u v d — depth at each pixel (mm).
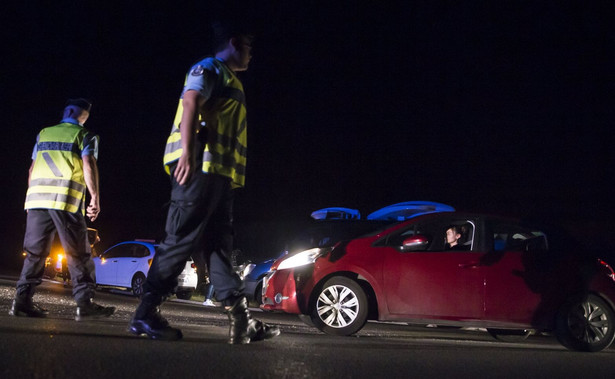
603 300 6949
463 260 7184
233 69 4102
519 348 6062
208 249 4082
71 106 5965
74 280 5836
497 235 7816
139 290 16562
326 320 7359
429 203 12625
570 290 6906
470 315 7059
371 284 7246
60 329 4211
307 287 7438
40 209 5781
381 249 7418
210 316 9422
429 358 3996
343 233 12555
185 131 3670
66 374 2553
